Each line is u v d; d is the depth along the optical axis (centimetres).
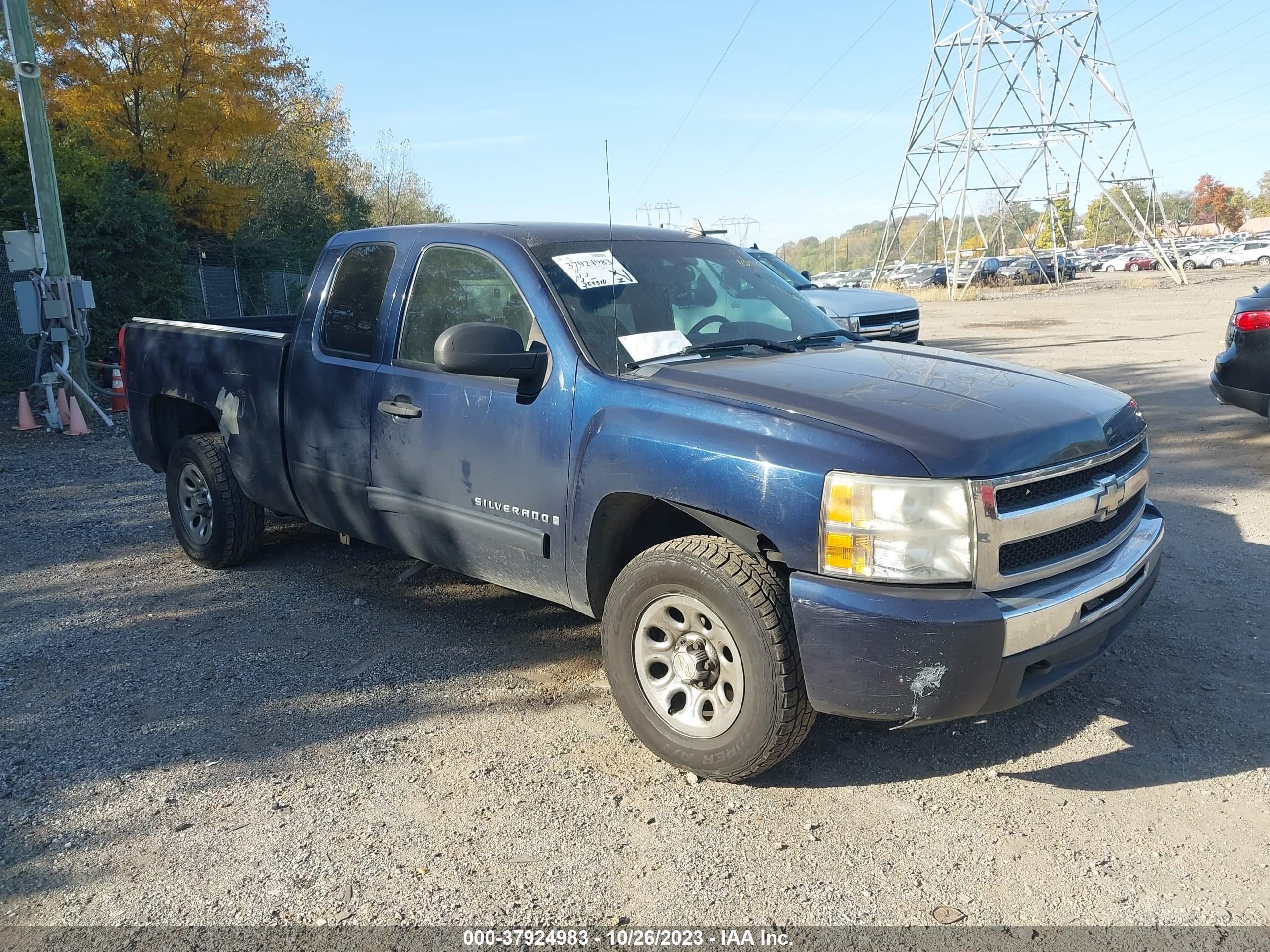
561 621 464
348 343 443
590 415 339
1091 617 299
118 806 311
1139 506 352
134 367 579
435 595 503
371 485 432
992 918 253
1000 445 283
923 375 343
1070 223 6253
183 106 2342
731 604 295
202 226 2628
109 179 1920
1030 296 3709
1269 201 10975
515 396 364
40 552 602
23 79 1087
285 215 3716
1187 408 972
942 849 283
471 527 385
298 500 480
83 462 906
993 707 282
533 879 271
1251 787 312
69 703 386
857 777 324
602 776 326
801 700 294
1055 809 303
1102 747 339
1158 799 307
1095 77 4325
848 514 276
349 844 288
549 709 375
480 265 395
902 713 278
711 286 418
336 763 336
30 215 1748
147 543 617
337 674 409
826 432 287
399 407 407
